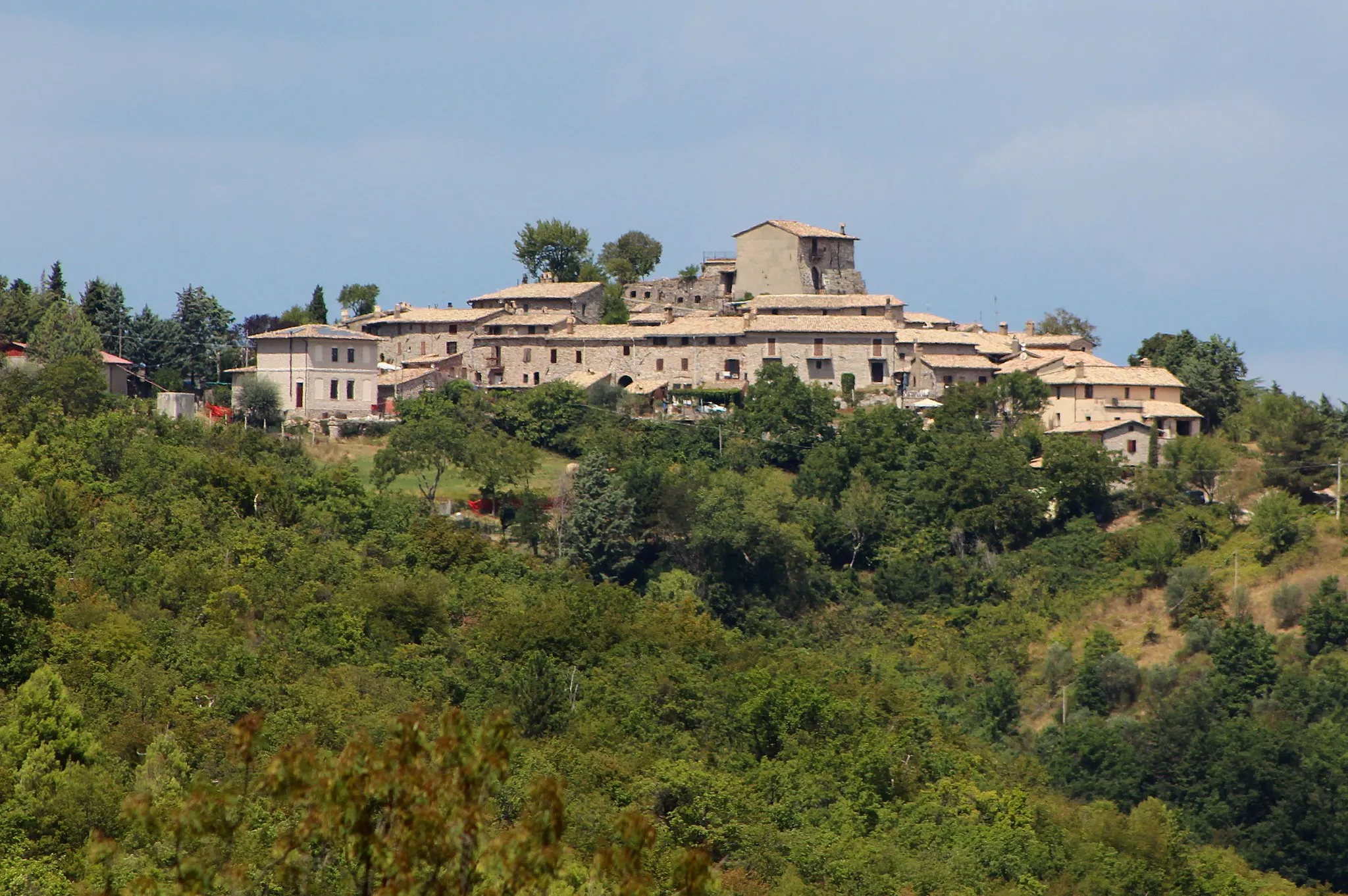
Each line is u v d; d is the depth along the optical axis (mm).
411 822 131000
